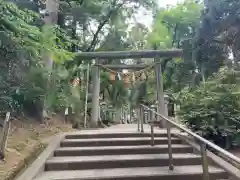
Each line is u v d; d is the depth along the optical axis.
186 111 5.09
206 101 4.74
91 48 11.73
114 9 10.93
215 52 7.72
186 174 3.22
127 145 4.67
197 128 4.62
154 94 11.02
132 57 7.94
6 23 3.77
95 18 10.50
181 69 11.35
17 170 3.13
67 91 7.62
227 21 6.83
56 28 5.80
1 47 4.11
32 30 4.13
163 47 13.58
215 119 4.47
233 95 4.64
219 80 5.14
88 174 3.27
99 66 8.10
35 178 3.08
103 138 5.04
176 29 13.87
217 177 3.23
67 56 5.49
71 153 4.16
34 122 6.16
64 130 6.23
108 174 3.24
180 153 4.20
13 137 4.42
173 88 12.03
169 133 3.52
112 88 11.29
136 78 8.01
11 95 4.98
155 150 4.26
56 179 3.04
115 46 11.95
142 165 3.72
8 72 4.64
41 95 5.70
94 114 7.86
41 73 5.51
